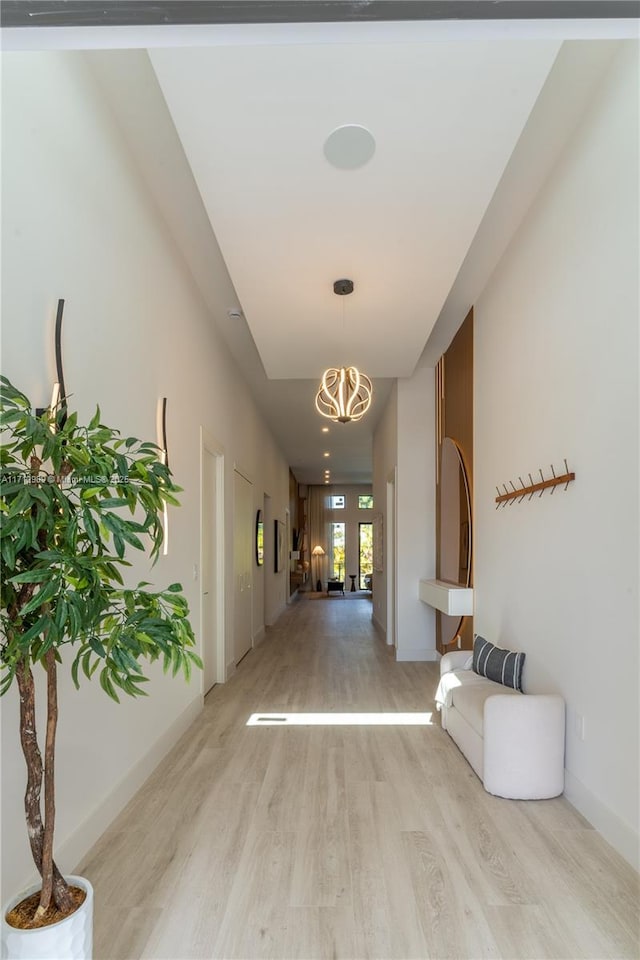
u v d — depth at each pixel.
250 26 1.08
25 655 1.44
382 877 2.25
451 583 5.74
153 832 2.61
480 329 4.74
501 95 2.31
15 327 1.95
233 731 4.09
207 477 5.25
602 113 2.64
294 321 4.41
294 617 11.10
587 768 2.74
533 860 2.37
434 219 3.12
